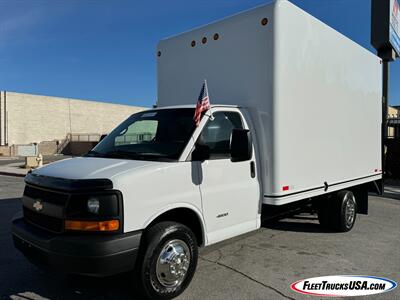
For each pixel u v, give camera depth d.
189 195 4.10
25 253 3.82
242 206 4.77
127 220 3.51
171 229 3.82
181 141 4.27
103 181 3.46
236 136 4.13
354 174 7.11
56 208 3.55
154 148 4.36
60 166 4.11
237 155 4.12
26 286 4.36
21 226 3.93
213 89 5.67
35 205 3.83
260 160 5.05
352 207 7.09
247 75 5.20
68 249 3.33
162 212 3.82
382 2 12.97
